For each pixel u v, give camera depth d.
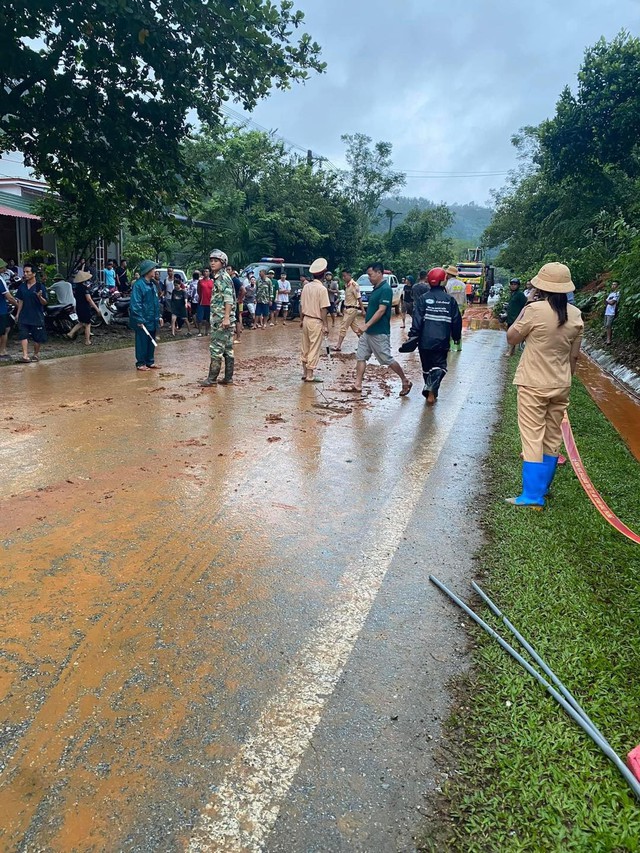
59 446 5.97
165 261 32.06
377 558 3.89
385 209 61.06
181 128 14.49
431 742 2.38
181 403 8.04
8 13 11.16
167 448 6.03
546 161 25.47
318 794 2.14
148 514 4.44
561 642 2.98
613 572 3.69
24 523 4.22
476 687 2.69
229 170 32.69
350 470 5.58
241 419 7.28
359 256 47.03
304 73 12.50
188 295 17.39
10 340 13.52
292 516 4.51
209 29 11.41
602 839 1.94
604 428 7.32
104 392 8.62
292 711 2.53
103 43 12.47
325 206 35.88
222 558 3.82
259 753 2.31
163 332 16.91
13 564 3.65
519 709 2.54
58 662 2.78
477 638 3.05
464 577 3.68
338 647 2.96
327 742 2.37
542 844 1.94
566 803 2.08
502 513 4.61
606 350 14.39
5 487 4.88
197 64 12.80
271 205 33.59
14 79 12.31
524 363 4.73
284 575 3.64
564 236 26.17
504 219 43.41
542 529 4.31
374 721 2.48
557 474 5.57
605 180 25.06
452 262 62.62
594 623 3.14
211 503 4.69
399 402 8.62
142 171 14.85
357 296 13.57
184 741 2.35
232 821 2.02
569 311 4.63
